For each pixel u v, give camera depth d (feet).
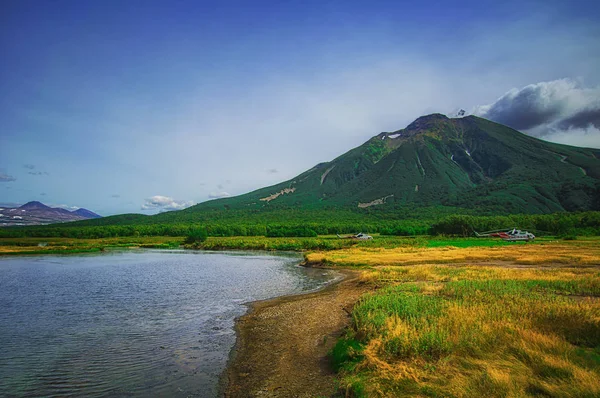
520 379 34.17
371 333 50.70
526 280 91.09
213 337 64.54
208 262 213.66
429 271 119.96
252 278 143.43
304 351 54.80
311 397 38.83
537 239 303.48
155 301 96.89
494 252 190.70
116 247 364.79
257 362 51.70
